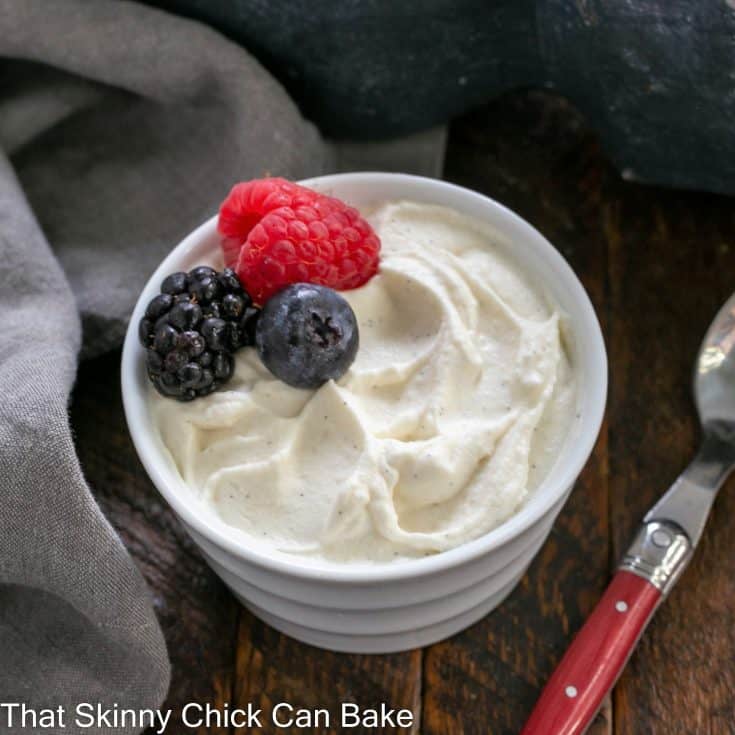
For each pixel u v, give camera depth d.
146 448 0.31
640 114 0.37
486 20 0.37
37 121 0.39
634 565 0.33
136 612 0.32
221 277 0.32
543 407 0.32
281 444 0.32
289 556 0.31
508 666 0.34
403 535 0.31
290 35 0.37
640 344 0.37
